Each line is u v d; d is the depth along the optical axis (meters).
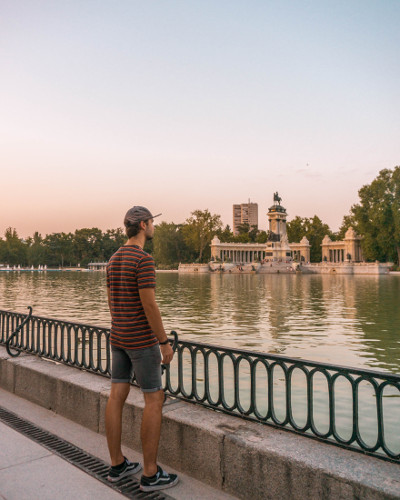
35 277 106.88
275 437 4.54
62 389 6.59
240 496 4.41
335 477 3.77
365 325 22.86
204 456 4.73
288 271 124.56
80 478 4.62
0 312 9.47
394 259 126.56
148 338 4.47
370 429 8.91
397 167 102.12
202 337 19.53
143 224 4.73
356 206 108.94
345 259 134.25
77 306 34.09
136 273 4.41
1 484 4.45
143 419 4.47
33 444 5.44
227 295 44.72
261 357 4.89
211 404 5.41
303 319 25.42
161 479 4.48
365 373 4.15
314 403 10.55
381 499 3.51
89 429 6.08
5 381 7.94
